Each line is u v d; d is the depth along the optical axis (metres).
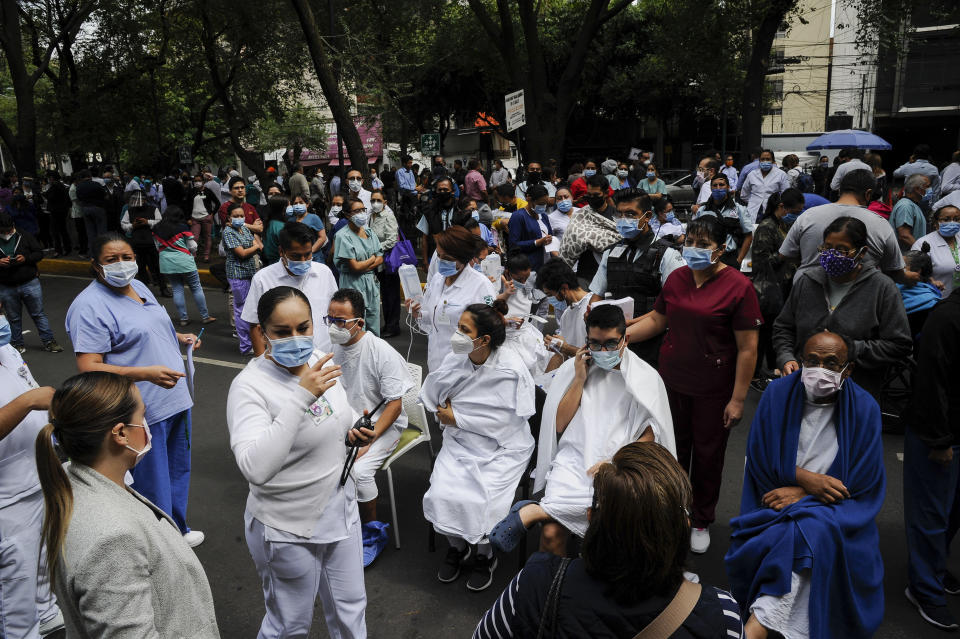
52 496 1.72
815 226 4.34
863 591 2.71
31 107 17.84
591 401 3.47
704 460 3.81
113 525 1.70
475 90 27.78
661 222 7.59
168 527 1.91
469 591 3.61
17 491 2.84
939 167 18.11
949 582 3.44
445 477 3.70
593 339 3.31
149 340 3.62
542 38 24.03
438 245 4.89
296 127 35.03
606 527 1.47
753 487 2.96
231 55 17.16
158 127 20.17
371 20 15.47
